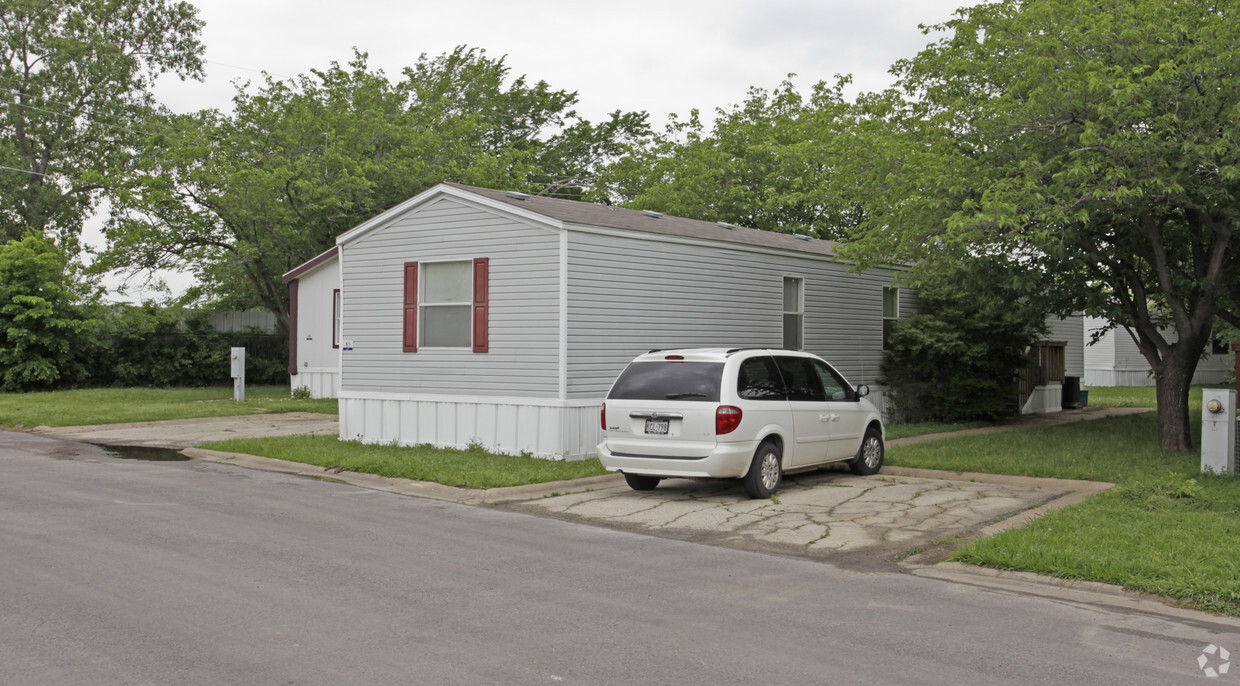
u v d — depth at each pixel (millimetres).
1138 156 11977
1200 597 6293
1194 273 14805
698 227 17016
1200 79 11977
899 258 15539
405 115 31969
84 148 39344
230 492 10820
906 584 6934
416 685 4691
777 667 5027
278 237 27859
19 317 26188
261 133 29016
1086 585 6754
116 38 39625
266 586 6598
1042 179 13195
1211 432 10992
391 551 7840
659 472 10469
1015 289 14312
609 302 14133
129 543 7895
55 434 17094
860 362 19578
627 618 5957
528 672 4910
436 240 14906
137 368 29109
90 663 4934
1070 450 14070
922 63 15336
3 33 37562
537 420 13711
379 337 15586
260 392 27250
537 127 41000
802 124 28047
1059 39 13016
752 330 16781
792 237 19859
